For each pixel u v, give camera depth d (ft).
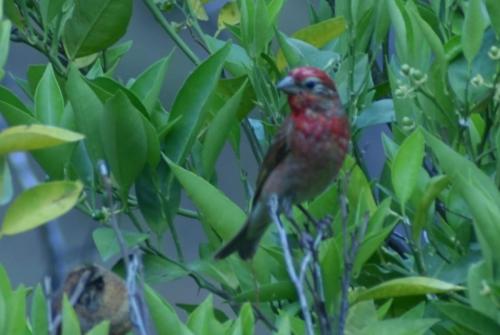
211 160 34.63
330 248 30.07
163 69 35.70
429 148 35.35
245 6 36.55
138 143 33.47
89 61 38.93
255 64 36.65
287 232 34.04
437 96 34.17
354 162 33.78
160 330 26.81
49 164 33.55
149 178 34.45
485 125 34.22
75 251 40.01
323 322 26.55
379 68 41.14
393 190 34.35
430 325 28.30
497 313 29.14
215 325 27.40
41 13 37.32
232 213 32.17
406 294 29.32
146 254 34.35
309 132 34.40
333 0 41.98
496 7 33.53
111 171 33.73
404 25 34.91
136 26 72.84
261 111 39.40
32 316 27.14
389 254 33.68
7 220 24.59
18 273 69.36
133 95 34.53
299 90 34.60
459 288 29.04
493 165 34.12
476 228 28.66
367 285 33.01
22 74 68.64
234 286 33.94
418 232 32.24
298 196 34.83
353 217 33.19
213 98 36.55
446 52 34.58
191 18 39.65
